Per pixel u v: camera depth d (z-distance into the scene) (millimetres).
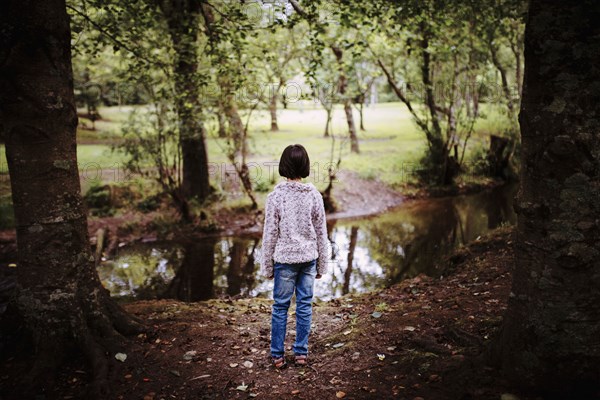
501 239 7375
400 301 5707
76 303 3906
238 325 5055
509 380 2951
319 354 4234
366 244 11664
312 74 8078
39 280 3793
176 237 12461
